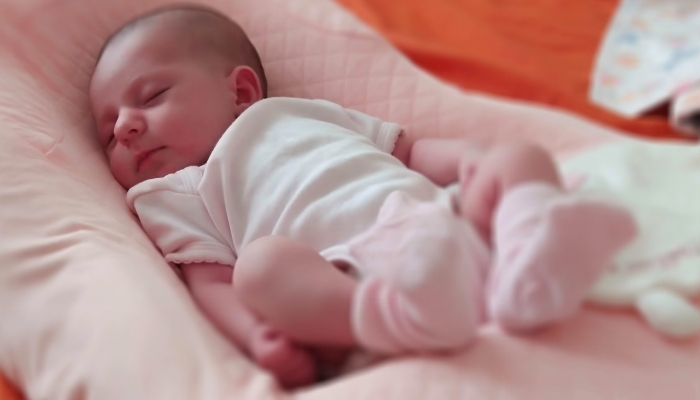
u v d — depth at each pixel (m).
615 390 0.44
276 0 1.03
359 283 0.50
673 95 1.05
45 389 0.50
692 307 0.50
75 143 0.79
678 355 0.48
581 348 0.47
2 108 0.73
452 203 0.60
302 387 0.49
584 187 0.61
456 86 1.09
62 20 0.90
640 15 1.25
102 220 0.65
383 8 1.29
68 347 0.51
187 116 0.80
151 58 0.82
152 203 0.74
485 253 0.49
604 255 0.46
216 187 0.76
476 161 0.60
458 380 0.44
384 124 0.85
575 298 0.46
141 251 0.64
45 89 0.84
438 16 1.28
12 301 0.56
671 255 0.54
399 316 0.44
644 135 1.04
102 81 0.83
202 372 0.47
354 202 0.69
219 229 0.74
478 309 0.47
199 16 0.89
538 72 1.14
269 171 0.74
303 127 0.80
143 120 0.79
